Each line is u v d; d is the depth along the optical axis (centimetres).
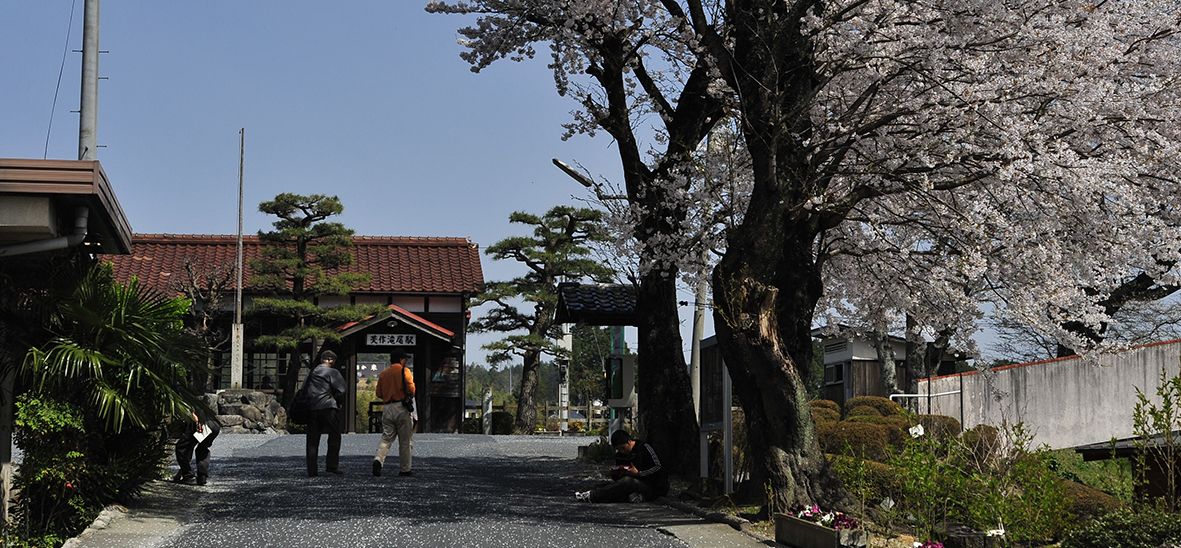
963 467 874
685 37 1182
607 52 1284
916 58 1002
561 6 1253
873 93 1007
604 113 1302
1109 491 1144
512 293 3119
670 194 1186
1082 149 1035
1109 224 977
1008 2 991
